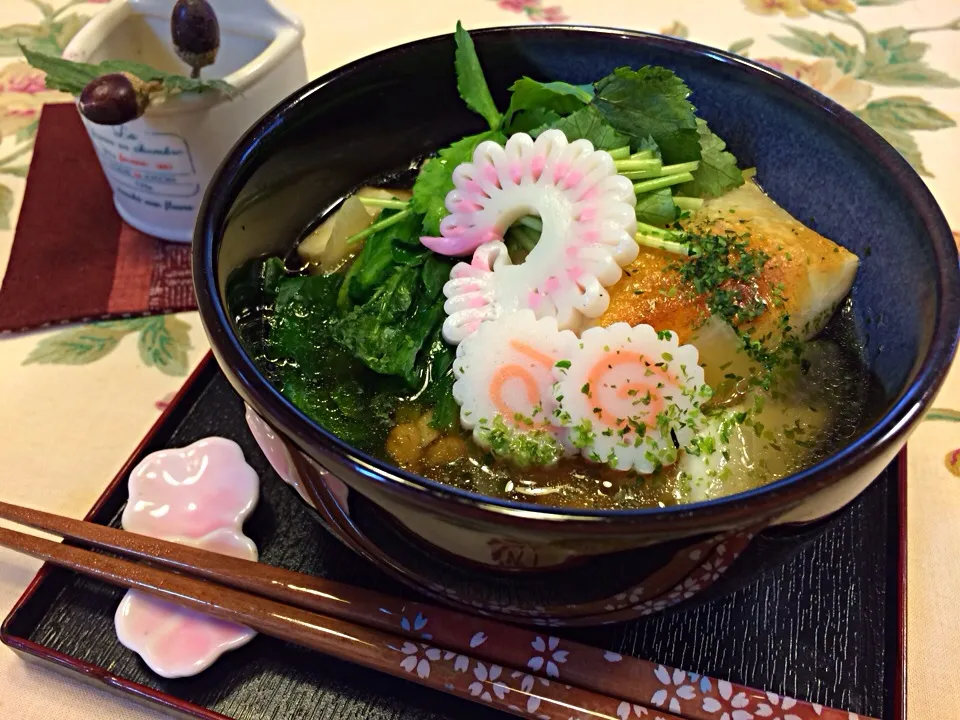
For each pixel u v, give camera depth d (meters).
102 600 0.16
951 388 0.21
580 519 0.11
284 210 0.19
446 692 0.14
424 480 0.11
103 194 0.26
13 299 0.23
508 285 0.17
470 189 0.18
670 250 0.17
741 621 0.15
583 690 0.14
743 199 0.19
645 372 0.15
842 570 0.16
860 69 0.30
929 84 0.29
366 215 0.21
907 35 0.31
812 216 0.19
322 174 0.20
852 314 0.18
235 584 0.16
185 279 0.23
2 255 0.24
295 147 0.19
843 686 0.15
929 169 0.26
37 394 0.21
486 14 0.32
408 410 0.17
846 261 0.17
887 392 0.15
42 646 0.15
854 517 0.17
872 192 0.17
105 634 0.16
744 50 0.31
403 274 0.19
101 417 0.20
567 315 0.16
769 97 0.19
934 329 0.14
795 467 0.16
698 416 0.16
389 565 0.14
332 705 0.15
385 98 0.20
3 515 0.17
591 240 0.16
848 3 0.33
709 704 0.14
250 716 0.14
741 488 0.16
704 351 0.16
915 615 0.17
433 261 0.19
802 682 0.15
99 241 0.24
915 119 0.28
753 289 0.17
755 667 0.15
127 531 0.17
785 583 0.16
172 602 0.15
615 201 0.17
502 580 0.13
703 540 0.11
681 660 0.15
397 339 0.18
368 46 0.31
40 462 0.19
